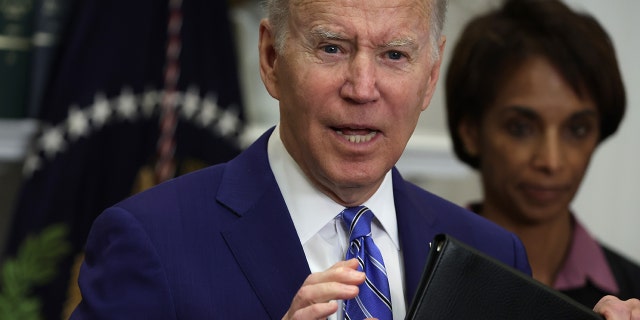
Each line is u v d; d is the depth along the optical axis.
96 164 7.56
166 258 3.63
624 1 9.06
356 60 3.44
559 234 5.25
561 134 5.13
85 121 7.50
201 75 7.77
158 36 7.69
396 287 3.86
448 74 5.45
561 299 3.43
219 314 3.59
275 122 8.62
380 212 3.90
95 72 7.54
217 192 3.86
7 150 7.85
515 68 5.14
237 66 7.91
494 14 5.39
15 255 7.44
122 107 7.58
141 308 3.51
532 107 5.08
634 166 9.30
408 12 3.48
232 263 3.69
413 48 3.52
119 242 3.63
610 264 5.32
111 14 7.58
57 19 7.72
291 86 3.56
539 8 5.19
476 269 3.38
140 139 7.64
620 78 5.20
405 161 8.89
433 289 3.33
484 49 5.24
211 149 7.76
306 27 3.49
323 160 3.55
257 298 3.64
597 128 5.21
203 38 7.80
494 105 5.20
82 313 3.59
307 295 3.14
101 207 7.57
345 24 3.43
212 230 3.74
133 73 7.59
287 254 3.72
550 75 5.09
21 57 7.71
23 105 7.73
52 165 7.50
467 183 9.33
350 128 3.50
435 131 9.07
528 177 5.11
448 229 4.17
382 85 3.47
